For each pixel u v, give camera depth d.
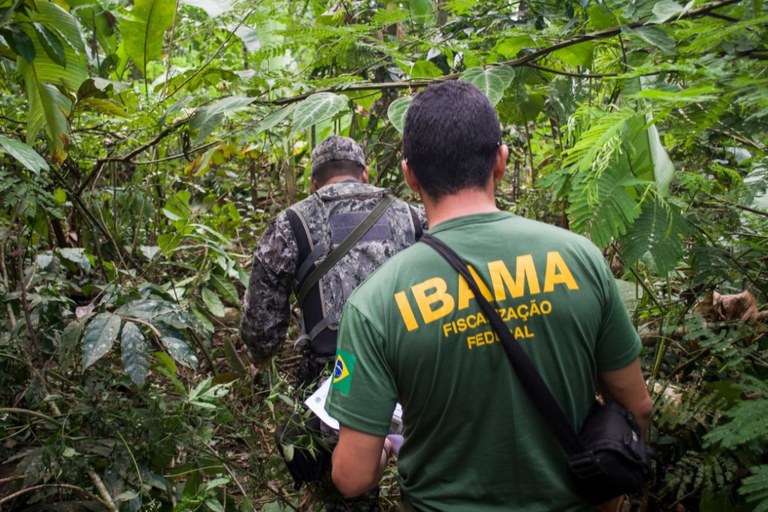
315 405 1.89
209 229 2.93
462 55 2.47
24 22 2.12
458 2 2.58
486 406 1.20
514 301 1.21
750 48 1.68
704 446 1.63
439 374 1.21
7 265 2.60
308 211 2.20
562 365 1.22
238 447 2.63
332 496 2.13
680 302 2.28
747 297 2.06
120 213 3.28
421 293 1.23
